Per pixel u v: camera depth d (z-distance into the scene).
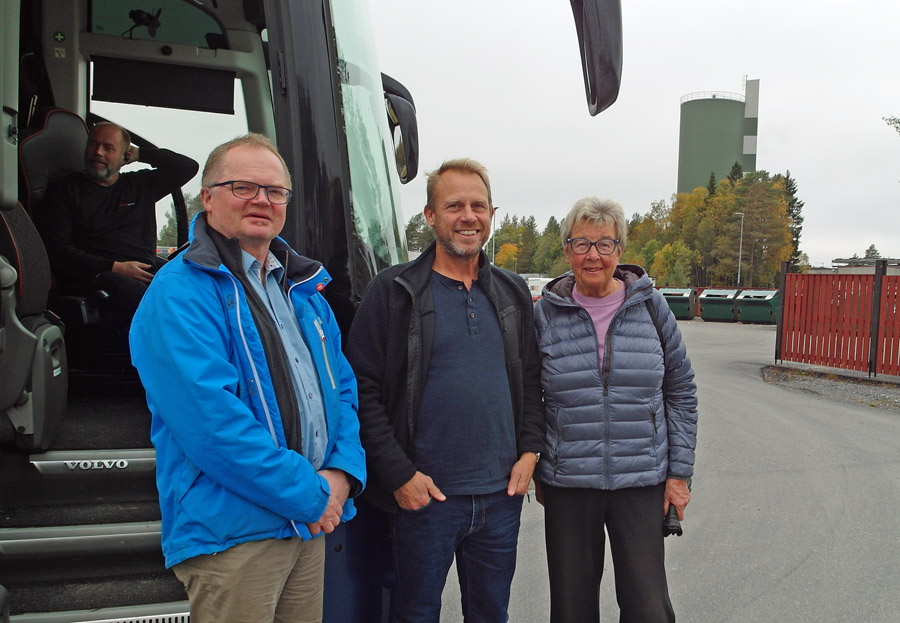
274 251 1.92
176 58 2.93
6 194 1.78
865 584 3.87
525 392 2.55
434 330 2.24
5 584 1.96
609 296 2.60
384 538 2.36
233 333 1.70
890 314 11.65
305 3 2.10
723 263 90.56
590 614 2.56
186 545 1.66
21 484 2.10
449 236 2.25
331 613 2.17
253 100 2.95
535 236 149.38
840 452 6.83
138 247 3.19
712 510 5.10
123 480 2.16
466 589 2.45
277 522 1.72
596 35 1.97
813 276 13.09
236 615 1.69
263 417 1.71
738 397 10.21
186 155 3.04
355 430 2.02
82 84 2.97
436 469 2.23
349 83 2.33
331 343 2.00
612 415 2.49
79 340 2.89
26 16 2.89
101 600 1.91
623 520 2.52
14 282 1.88
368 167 2.44
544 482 2.57
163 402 1.60
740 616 3.52
